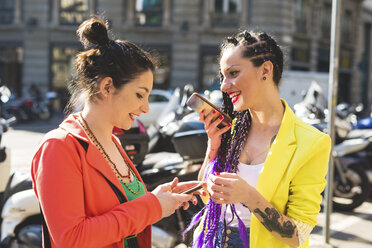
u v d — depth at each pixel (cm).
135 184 143
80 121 131
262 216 129
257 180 144
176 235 284
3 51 1950
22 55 1925
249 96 140
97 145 130
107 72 125
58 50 1902
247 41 139
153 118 1022
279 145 138
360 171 473
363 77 2722
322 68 2212
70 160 118
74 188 117
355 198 473
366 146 477
